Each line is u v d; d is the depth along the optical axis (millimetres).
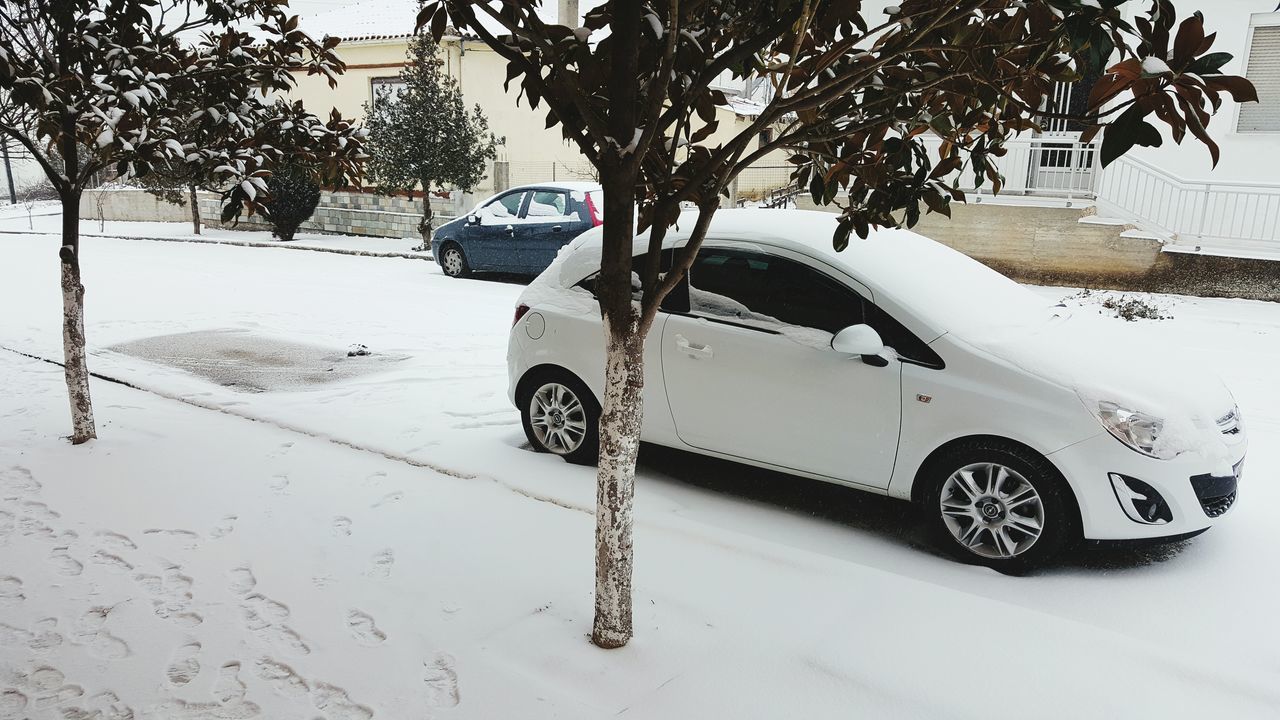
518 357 5594
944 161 3492
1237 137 12742
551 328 5414
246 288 13141
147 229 23844
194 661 3268
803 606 3686
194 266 15797
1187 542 4492
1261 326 10453
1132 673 3197
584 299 5398
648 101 2842
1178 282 12680
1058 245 13258
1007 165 13977
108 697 3047
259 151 4926
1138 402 3988
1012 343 4273
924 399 4254
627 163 2885
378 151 18016
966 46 2760
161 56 4812
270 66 5188
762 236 4871
